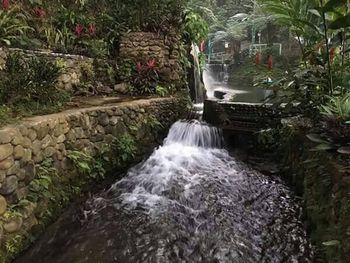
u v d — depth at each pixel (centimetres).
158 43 648
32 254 251
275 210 326
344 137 267
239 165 455
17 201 257
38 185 282
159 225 302
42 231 275
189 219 313
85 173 368
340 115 277
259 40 1734
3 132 245
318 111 358
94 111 405
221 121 555
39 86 393
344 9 314
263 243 271
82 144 376
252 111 529
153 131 534
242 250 262
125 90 607
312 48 366
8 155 247
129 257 254
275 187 379
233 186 385
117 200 355
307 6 360
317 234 253
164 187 384
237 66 1525
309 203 289
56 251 261
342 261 193
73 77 543
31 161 281
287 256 252
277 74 415
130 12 677
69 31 609
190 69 762
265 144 487
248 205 339
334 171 243
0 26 441
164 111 572
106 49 644
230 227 297
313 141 297
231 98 853
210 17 1590
